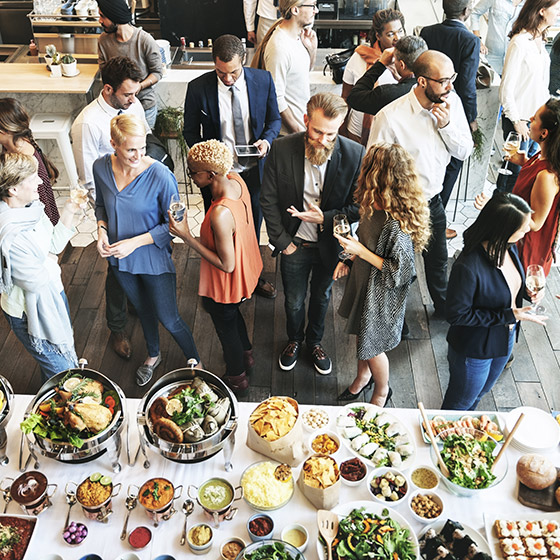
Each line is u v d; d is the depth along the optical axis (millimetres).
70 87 4430
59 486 1959
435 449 2004
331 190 2883
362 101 3455
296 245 3078
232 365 3180
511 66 3961
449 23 3643
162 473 2002
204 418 1942
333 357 3588
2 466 2021
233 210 2541
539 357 3553
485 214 2291
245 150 3611
